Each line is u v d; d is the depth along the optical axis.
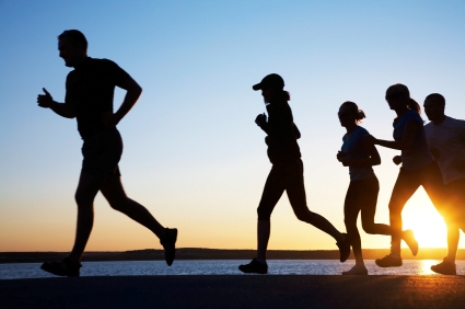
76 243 5.33
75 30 5.45
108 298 3.34
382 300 3.21
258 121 6.46
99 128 5.37
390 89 7.15
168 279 4.37
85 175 5.36
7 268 81.75
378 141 7.02
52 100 5.69
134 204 5.73
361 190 7.03
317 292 3.57
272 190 6.40
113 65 5.44
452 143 7.27
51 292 3.61
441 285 3.94
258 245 6.38
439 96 7.38
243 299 3.28
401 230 7.23
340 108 7.20
